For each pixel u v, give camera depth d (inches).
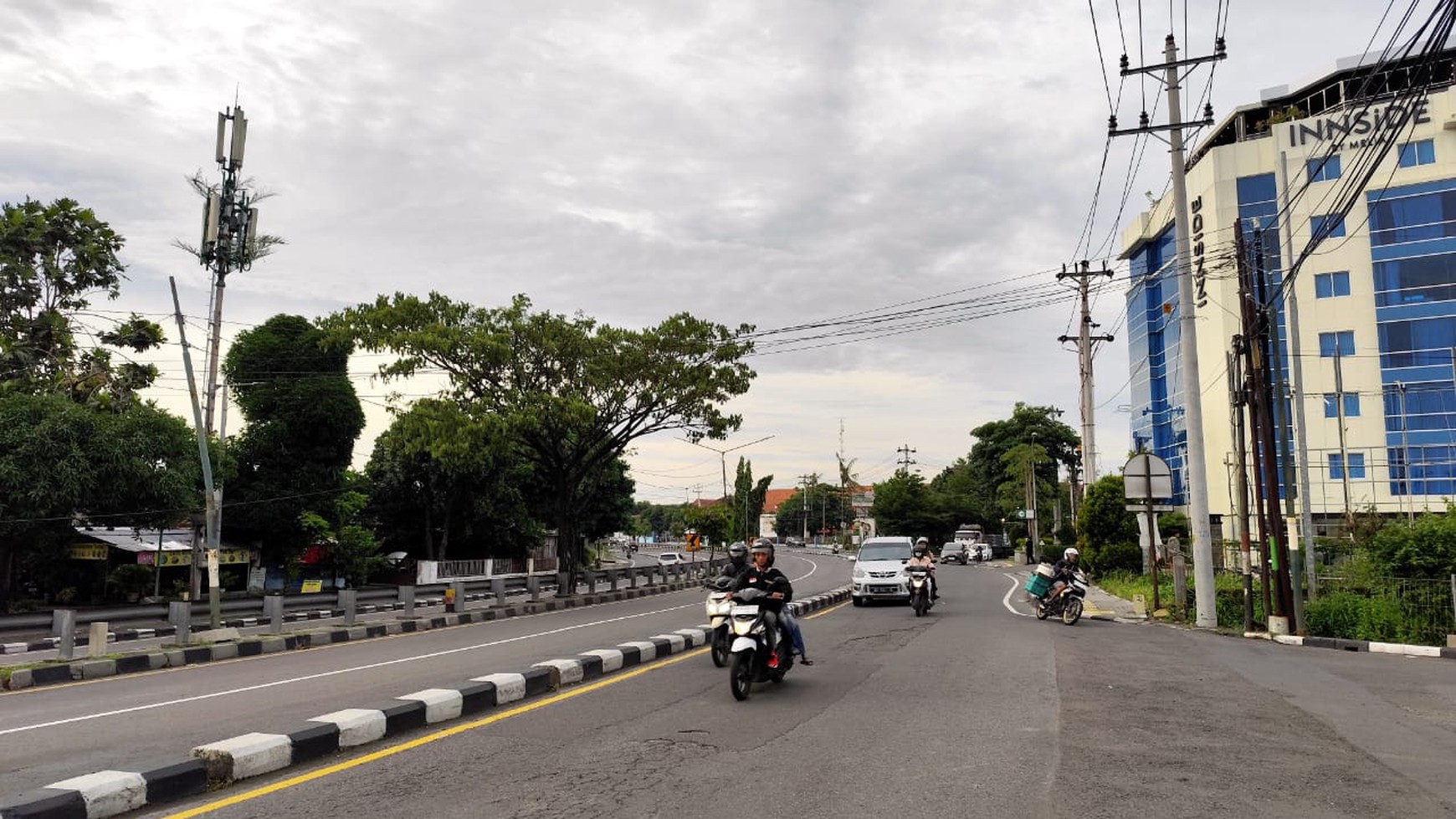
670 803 218.7
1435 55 373.7
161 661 591.2
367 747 284.0
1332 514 1685.5
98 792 211.5
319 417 1365.7
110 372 1084.5
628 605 1126.4
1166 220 2055.9
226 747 249.3
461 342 1067.3
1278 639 615.2
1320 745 283.0
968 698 366.6
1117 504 1334.9
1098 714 330.3
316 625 854.5
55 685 498.3
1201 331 1888.5
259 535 1371.8
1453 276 1663.4
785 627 403.5
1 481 839.7
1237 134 1946.4
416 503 1754.4
